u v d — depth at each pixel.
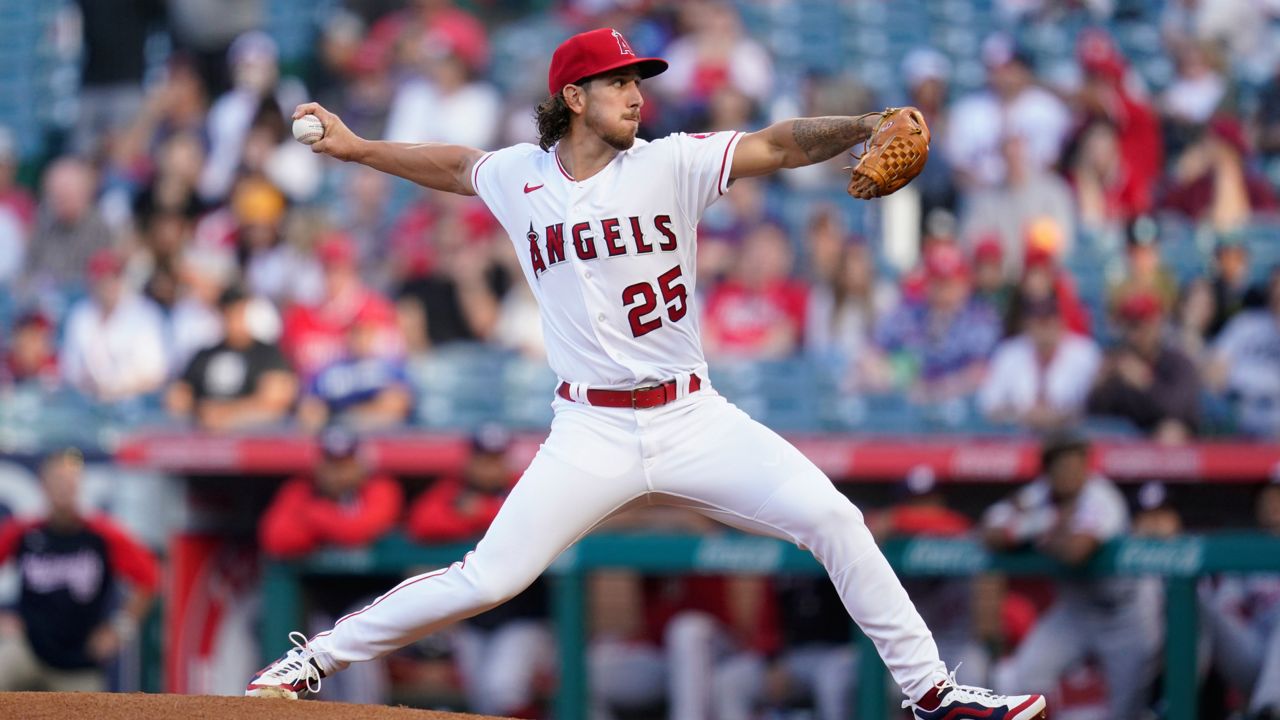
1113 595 24.06
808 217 37.47
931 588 25.28
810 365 32.91
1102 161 37.59
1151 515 27.55
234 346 32.88
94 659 28.25
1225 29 41.88
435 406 33.09
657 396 13.90
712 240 35.38
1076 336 32.22
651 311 13.79
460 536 25.84
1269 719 23.56
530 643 26.84
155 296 36.16
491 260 35.66
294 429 30.88
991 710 13.77
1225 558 23.12
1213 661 23.77
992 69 38.81
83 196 40.06
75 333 35.97
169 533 29.31
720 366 32.69
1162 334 33.16
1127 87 39.53
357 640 14.62
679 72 40.53
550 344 14.41
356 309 32.91
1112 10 42.31
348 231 38.22
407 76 41.94
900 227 37.81
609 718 26.75
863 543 13.81
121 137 42.81
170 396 32.91
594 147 13.88
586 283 13.77
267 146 40.22
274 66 41.75
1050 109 38.19
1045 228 32.69
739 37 41.06
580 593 25.61
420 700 27.22
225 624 29.52
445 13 43.16
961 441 29.03
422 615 14.27
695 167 13.67
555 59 13.78
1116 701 24.12
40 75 46.22
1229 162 38.44
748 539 25.03
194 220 39.25
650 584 26.97
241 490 29.80
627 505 14.19
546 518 13.89
